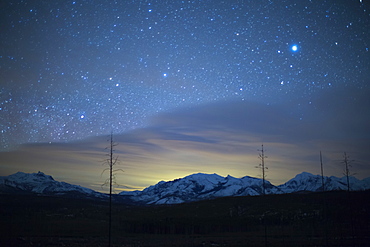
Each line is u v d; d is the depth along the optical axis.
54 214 122.94
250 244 57.97
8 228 84.75
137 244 61.19
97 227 93.06
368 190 109.88
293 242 59.19
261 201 119.31
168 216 115.00
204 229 90.12
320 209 95.75
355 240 59.97
